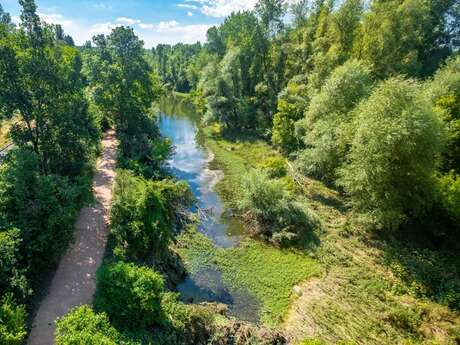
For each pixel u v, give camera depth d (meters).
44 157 25.27
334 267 23.08
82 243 21.64
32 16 22.77
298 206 28.08
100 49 45.12
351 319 18.70
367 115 25.38
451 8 49.81
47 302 16.62
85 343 12.41
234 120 57.69
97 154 37.59
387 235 25.97
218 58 73.88
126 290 15.19
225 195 34.88
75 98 27.44
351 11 40.53
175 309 17.11
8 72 21.83
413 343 17.02
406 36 38.94
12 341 12.25
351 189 26.89
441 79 30.09
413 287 20.66
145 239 20.66
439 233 25.03
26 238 16.55
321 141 31.61
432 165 23.97
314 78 40.25
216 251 25.48
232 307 20.19
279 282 22.20
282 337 17.25
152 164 37.62
